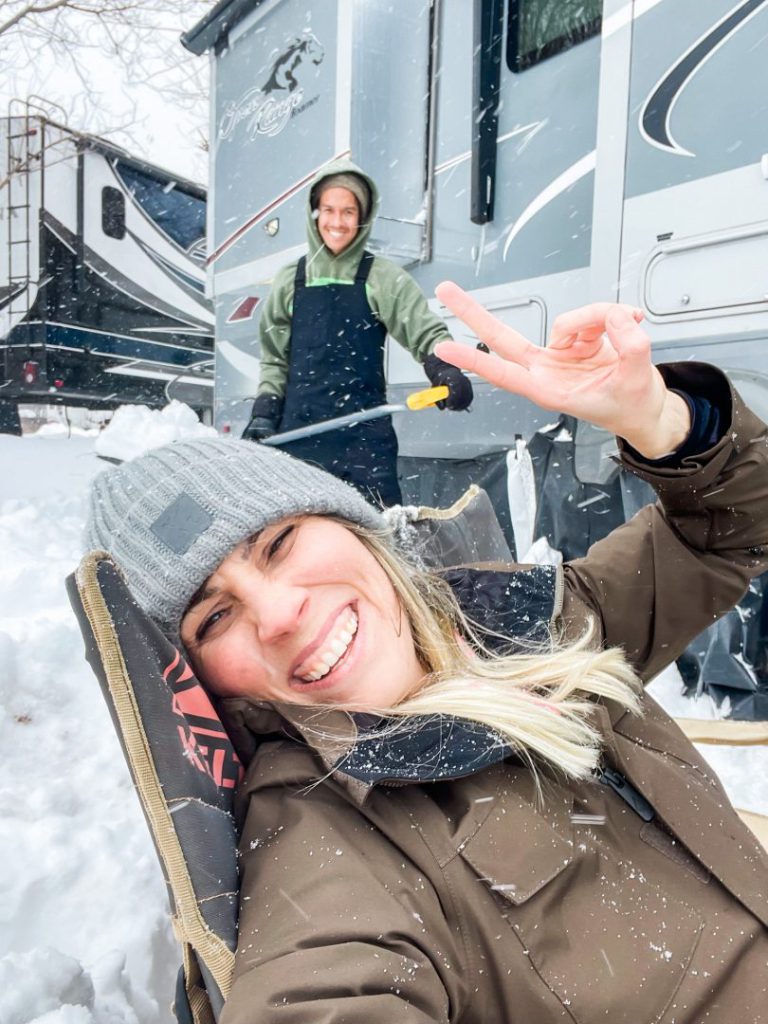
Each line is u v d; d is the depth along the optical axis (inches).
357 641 44.6
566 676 47.4
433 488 141.9
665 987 35.4
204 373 397.7
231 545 42.3
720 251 98.5
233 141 177.3
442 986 30.9
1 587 99.8
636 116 107.2
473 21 128.8
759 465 49.7
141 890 60.6
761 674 98.3
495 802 38.3
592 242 113.3
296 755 39.7
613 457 50.5
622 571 55.6
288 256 160.6
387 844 36.2
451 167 135.0
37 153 305.3
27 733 72.7
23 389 321.7
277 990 28.0
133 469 48.3
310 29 149.2
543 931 35.0
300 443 120.2
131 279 353.1
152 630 36.1
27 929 55.6
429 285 141.5
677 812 41.5
